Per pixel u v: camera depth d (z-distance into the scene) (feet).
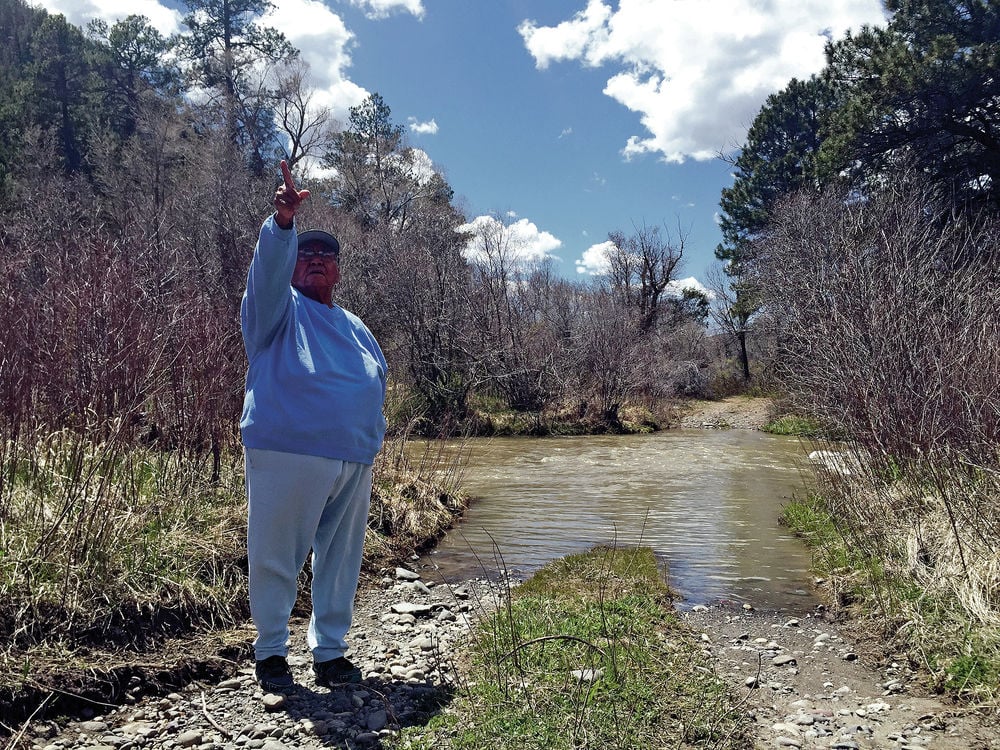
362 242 74.84
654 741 9.05
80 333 15.76
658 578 17.52
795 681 11.77
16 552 11.82
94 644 10.96
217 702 10.19
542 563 19.26
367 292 66.28
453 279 68.39
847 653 12.98
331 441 10.02
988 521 14.32
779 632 14.19
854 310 23.12
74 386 15.47
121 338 15.80
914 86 51.98
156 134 98.27
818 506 24.27
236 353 19.58
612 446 53.16
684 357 111.65
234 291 52.47
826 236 43.60
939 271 25.61
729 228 110.42
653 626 13.73
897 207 35.35
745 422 77.87
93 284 16.61
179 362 17.66
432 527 22.45
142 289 17.93
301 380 10.02
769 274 60.49
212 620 12.66
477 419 62.90
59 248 20.12
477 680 10.78
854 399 20.53
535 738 8.84
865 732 9.84
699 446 53.01
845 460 21.65
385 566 18.47
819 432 26.94
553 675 10.68
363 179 116.47
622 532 23.06
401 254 67.31
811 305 27.96
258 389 10.13
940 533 15.43
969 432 16.69
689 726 9.48
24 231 33.73
